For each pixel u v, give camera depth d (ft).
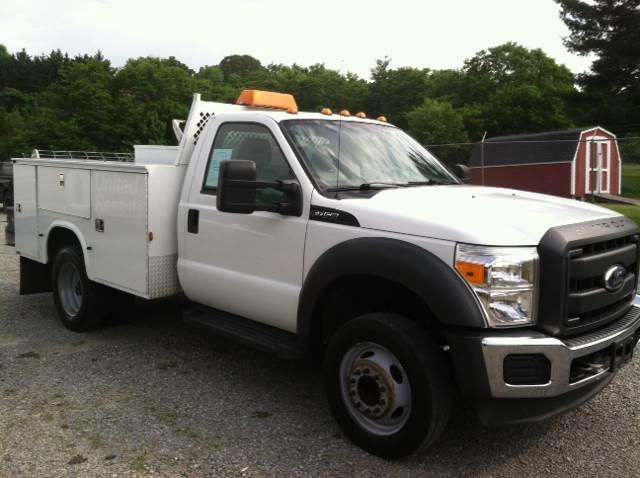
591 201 70.74
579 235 10.95
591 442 12.53
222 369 16.55
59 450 11.96
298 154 13.62
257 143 14.62
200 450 12.01
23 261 22.40
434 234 10.96
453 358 10.62
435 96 262.47
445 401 11.00
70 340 19.01
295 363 17.08
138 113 135.64
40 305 23.54
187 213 15.87
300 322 12.97
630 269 12.82
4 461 11.53
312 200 12.98
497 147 101.76
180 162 16.63
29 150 132.77
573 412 13.94
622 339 11.66
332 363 12.30
